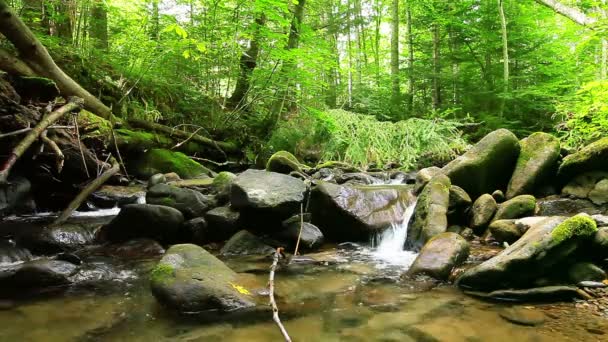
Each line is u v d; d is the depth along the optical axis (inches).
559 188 200.7
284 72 380.2
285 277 149.2
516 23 446.6
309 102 436.8
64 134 235.9
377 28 736.3
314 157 413.4
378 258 174.7
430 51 515.5
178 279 121.2
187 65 398.9
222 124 419.8
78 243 186.1
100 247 186.7
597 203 177.6
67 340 99.4
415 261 148.9
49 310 118.1
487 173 208.8
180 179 295.3
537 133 216.1
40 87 215.8
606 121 244.4
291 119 451.2
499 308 114.7
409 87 540.4
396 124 399.2
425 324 106.0
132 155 310.3
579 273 125.0
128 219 193.9
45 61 227.1
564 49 445.1
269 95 436.5
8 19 200.7
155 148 331.0
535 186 202.2
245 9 361.7
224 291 120.3
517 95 405.1
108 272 153.7
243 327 106.5
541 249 124.2
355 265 163.9
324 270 157.8
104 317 113.1
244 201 187.8
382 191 213.0
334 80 641.6
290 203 188.5
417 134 376.2
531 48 446.9
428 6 466.9
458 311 113.7
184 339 100.0
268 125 451.8
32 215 227.9
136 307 120.3
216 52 382.9
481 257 153.3
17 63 213.8
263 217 191.5
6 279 139.8
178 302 116.5
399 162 374.3
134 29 355.9
